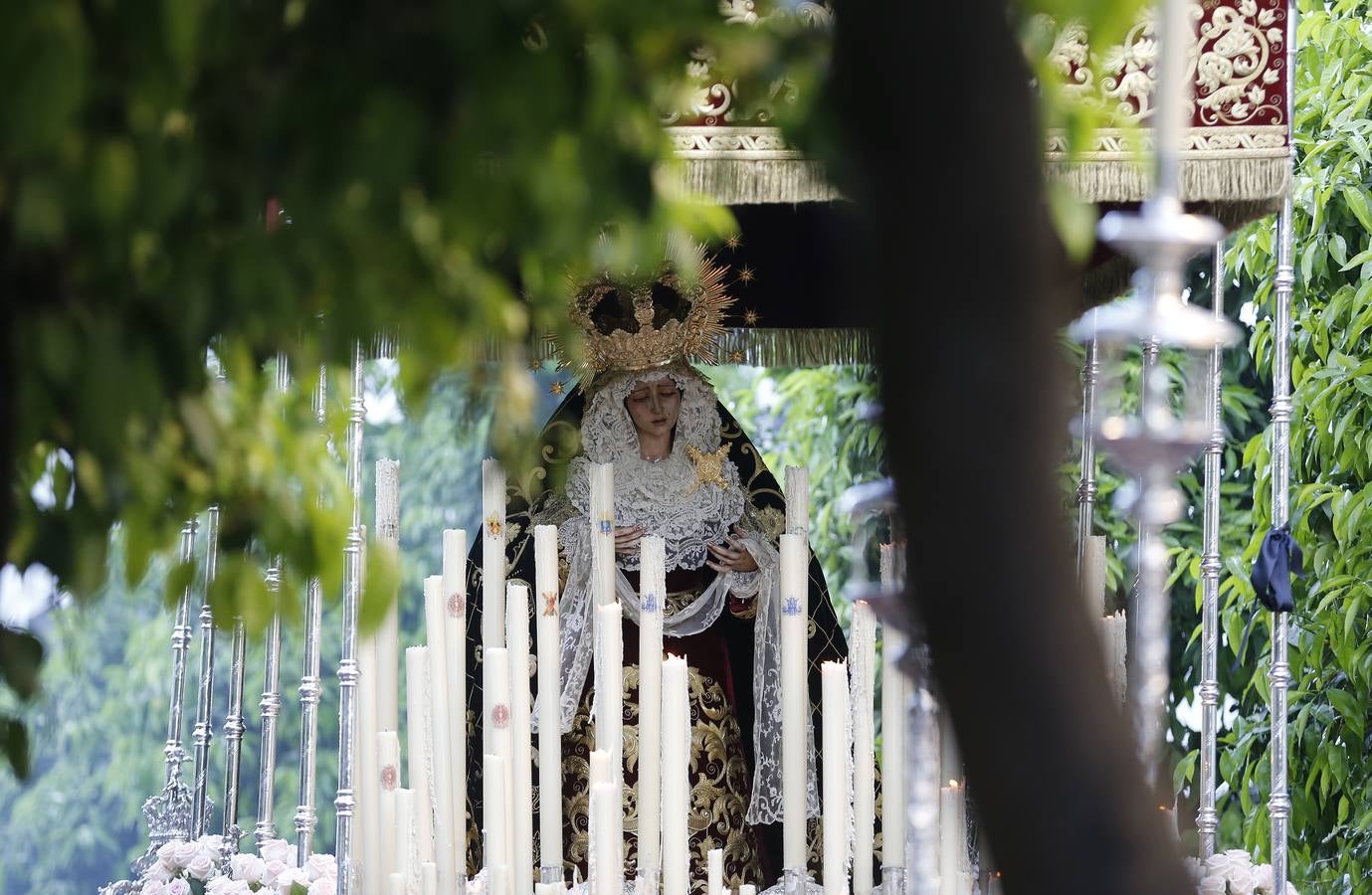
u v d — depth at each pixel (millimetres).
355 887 10539
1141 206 11531
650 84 4227
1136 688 4484
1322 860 15453
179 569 4785
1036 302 3654
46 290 4113
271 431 4742
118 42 3863
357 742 10555
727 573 11820
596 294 11789
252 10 4090
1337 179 14406
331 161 4094
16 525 4500
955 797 10102
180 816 12125
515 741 10188
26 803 30609
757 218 13742
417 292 4297
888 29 3684
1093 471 12336
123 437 4191
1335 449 14273
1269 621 15594
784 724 10406
